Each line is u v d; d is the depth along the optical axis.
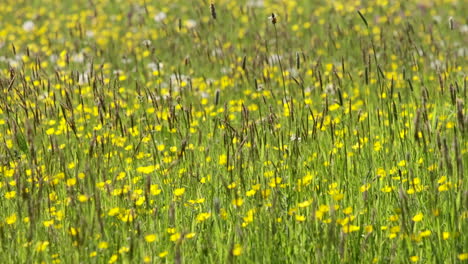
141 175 8.81
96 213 6.79
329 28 15.80
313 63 14.18
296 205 7.48
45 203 7.84
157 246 6.97
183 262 6.64
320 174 8.52
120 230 7.36
